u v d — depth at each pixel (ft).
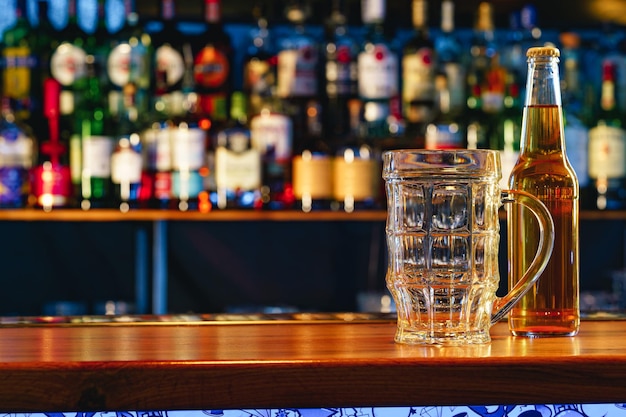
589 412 3.19
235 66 9.25
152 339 3.35
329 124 8.68
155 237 9.32
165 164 8.22
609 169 8.66
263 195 8.34
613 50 9.14
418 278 3.18
